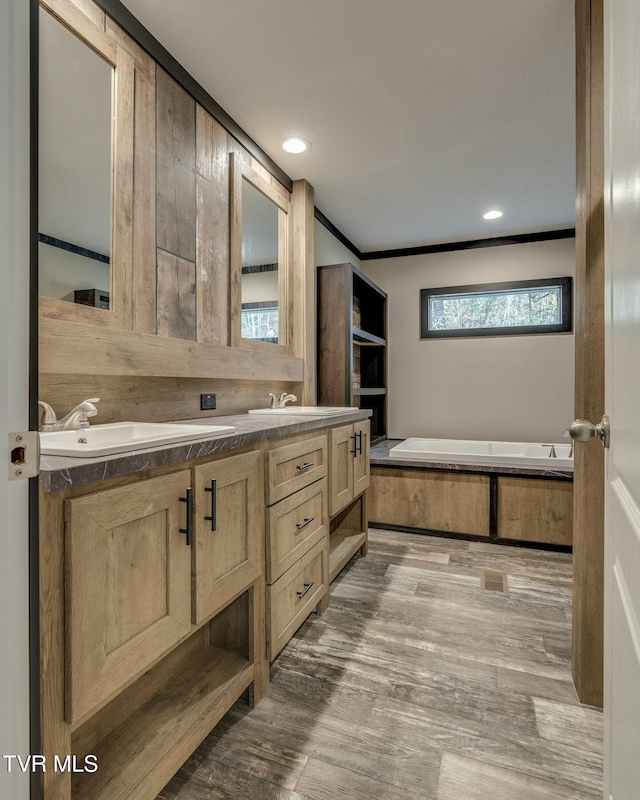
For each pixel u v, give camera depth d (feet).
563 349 13.12
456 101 7.16
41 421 4.44
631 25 2.02
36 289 2.28
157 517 3.52
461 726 4.63
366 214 11.84
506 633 6.38
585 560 4.93
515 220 12.25
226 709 4.49
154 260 5.92
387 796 3.83
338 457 7.61
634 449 2.00
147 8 5.40
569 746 4.37
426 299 14.48
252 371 7.98
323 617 6.82
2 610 2.15
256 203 8.47
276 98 7.09
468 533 10.25
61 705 2.70
